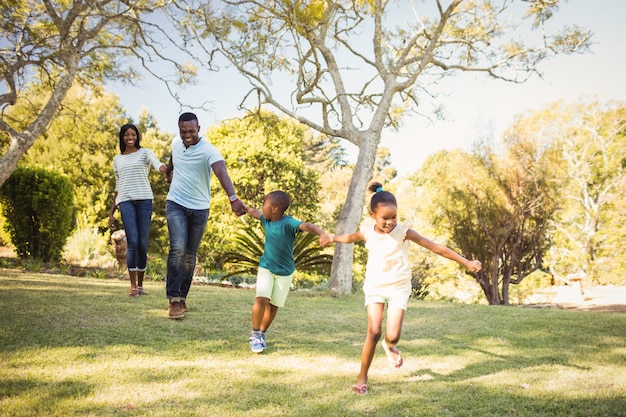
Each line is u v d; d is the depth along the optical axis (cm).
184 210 446
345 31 1067
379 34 1002
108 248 1460
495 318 548
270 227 364
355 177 920
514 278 2050
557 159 1844
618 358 373
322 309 578
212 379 287
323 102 959
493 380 306
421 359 356
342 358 351
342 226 888
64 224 1211
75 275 959
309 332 435
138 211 548
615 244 2305
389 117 1262
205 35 1063
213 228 1853
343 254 877
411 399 265
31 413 224
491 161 1841
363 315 545
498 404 260
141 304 489
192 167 448
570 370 333
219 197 1942
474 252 1848
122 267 1068
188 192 446
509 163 1791
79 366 295
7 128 1041
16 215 1157
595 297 1942
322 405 253
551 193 1770
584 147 2664
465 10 1201
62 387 259
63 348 327
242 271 996
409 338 430
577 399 270
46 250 1187
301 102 951
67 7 1129
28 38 1182
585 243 2608
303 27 903
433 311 604
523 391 283
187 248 455
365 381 282
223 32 1026
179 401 251
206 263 1516
